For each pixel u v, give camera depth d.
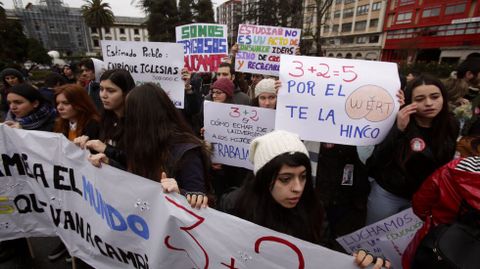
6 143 1.86
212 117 2.59
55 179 1.80
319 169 2.20
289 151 1.19
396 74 1.82
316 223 1.33
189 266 1.39
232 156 2.63
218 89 3.07
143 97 1.54
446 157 1.69
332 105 1.86
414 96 1.67
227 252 1.20
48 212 1.92
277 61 4.09
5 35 31.72
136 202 1.42
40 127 2.38
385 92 1.80
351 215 2.23
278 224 1.27
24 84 2.30
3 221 1.97
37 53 34.28
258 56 4.10
